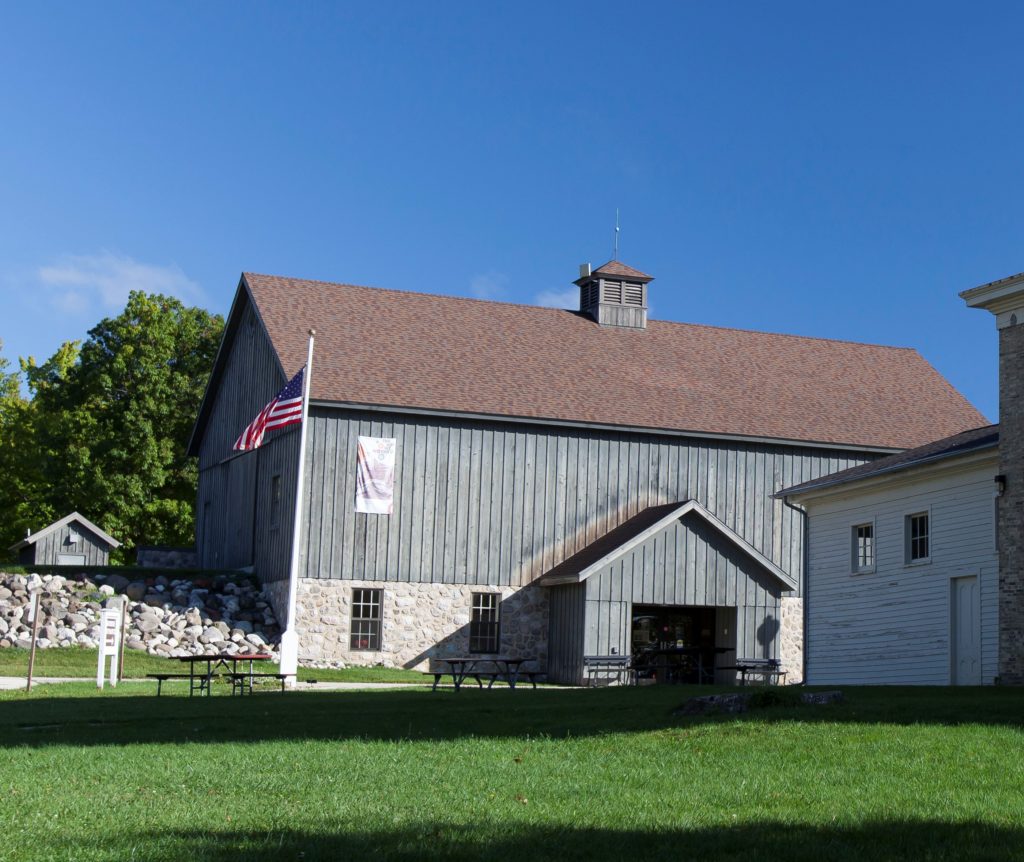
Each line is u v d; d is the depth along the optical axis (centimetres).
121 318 5659
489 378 3791
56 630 3309
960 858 791
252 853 779
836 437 3984
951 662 2558
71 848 785
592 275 4334
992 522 2481
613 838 844
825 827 885
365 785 1062
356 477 3528
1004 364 2359
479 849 804
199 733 1508
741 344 4478
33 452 5806
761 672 3584
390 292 4166
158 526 5641
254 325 4072
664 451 3847
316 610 3459
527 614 3644
